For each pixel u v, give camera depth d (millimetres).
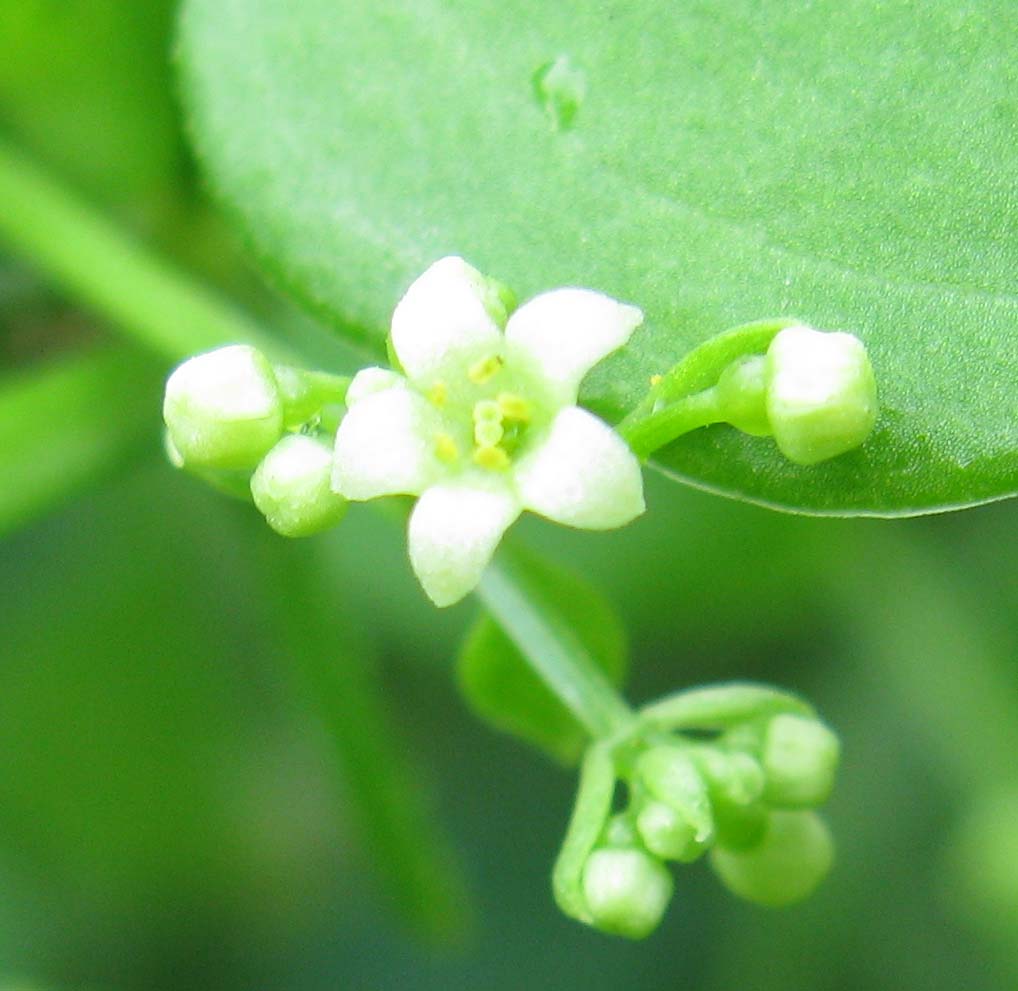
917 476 45
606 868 45
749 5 46
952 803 60
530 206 47
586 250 46
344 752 55
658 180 46
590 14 47
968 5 45
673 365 45
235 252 56
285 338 58
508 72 47
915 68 45
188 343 52
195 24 50
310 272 48
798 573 61
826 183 45
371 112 48
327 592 55
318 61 49
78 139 54
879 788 61
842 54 46
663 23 46
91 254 52
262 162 49
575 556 60
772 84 46
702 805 45
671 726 47
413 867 55
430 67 48
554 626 47
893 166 45
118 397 53
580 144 47
